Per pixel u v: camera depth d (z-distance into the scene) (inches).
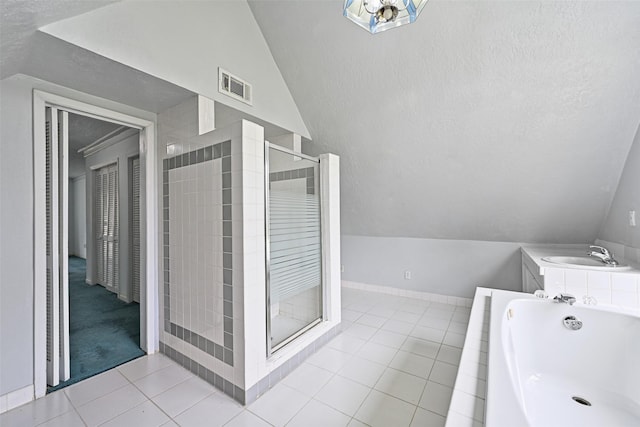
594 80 78.0
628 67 73.5
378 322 123.8
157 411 68.7
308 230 104.8
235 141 72.7
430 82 94.2
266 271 81.5
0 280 68.3
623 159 92.0
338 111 116.8
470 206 128.5
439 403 71.4
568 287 86.0
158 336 99.3
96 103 84.1
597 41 71.7
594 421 61.9
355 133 121.7
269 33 104.7
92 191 184.2
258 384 74.5
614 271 81.0
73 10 54.8
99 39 61.9
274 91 111.8
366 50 94.7
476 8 75.8
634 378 65.7
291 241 95.9
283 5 95.3
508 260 136.9
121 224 153.7
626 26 67.7
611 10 66.6
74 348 100.9
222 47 91.0
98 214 183.2
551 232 124.0
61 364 80.4
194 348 85.2
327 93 112.8
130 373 85.4
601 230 114.5
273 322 93.3
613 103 80.7
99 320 126.6
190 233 86.5
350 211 162.2
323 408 69.7
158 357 95.1
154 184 98.5
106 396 74.3
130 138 145.2
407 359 92.4
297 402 72.0
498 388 46.6
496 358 54.9
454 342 104.2
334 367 87.7
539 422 61.9
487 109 93.7
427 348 99.7
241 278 71.9
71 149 194.7
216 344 78.4
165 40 75.1
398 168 127.1
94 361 92.0
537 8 71.2
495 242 139.2
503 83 86.3
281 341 92.6
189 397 74.0
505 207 122.1
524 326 81.0
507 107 91.0
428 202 135.9
